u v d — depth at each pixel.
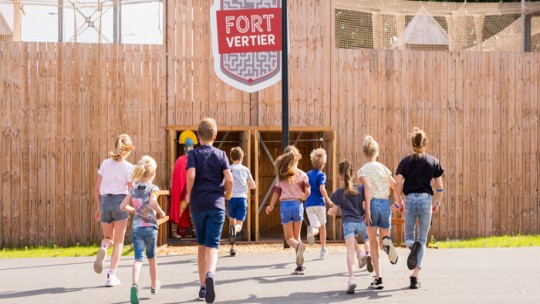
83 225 15.95
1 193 15.73
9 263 12.17
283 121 13.62
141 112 16.20
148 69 16.23
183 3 16.36
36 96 15.90
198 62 16.39
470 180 17.33
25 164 15.82
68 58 16.00
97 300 8.53
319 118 16.75
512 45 18.92
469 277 10.14
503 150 17.50
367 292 8.98
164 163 16.20
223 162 8.16
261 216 18.27
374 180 9.20
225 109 16.42
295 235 11.16
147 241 8.51
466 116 17.36
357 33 18.61
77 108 16.00
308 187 11.09
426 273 10.54
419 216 9.26
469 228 17.28
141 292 9.11
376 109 16.97
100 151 16.06
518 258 12.23
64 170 15.95
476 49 18.73
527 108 17.62
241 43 16.47
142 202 8.50
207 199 8.02
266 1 16.48
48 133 15.91
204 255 8.38
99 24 16.95
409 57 17.14
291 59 16.64
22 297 8.77
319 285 9.57
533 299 8.45
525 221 17.55
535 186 17.61
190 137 16.06
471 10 18.72
